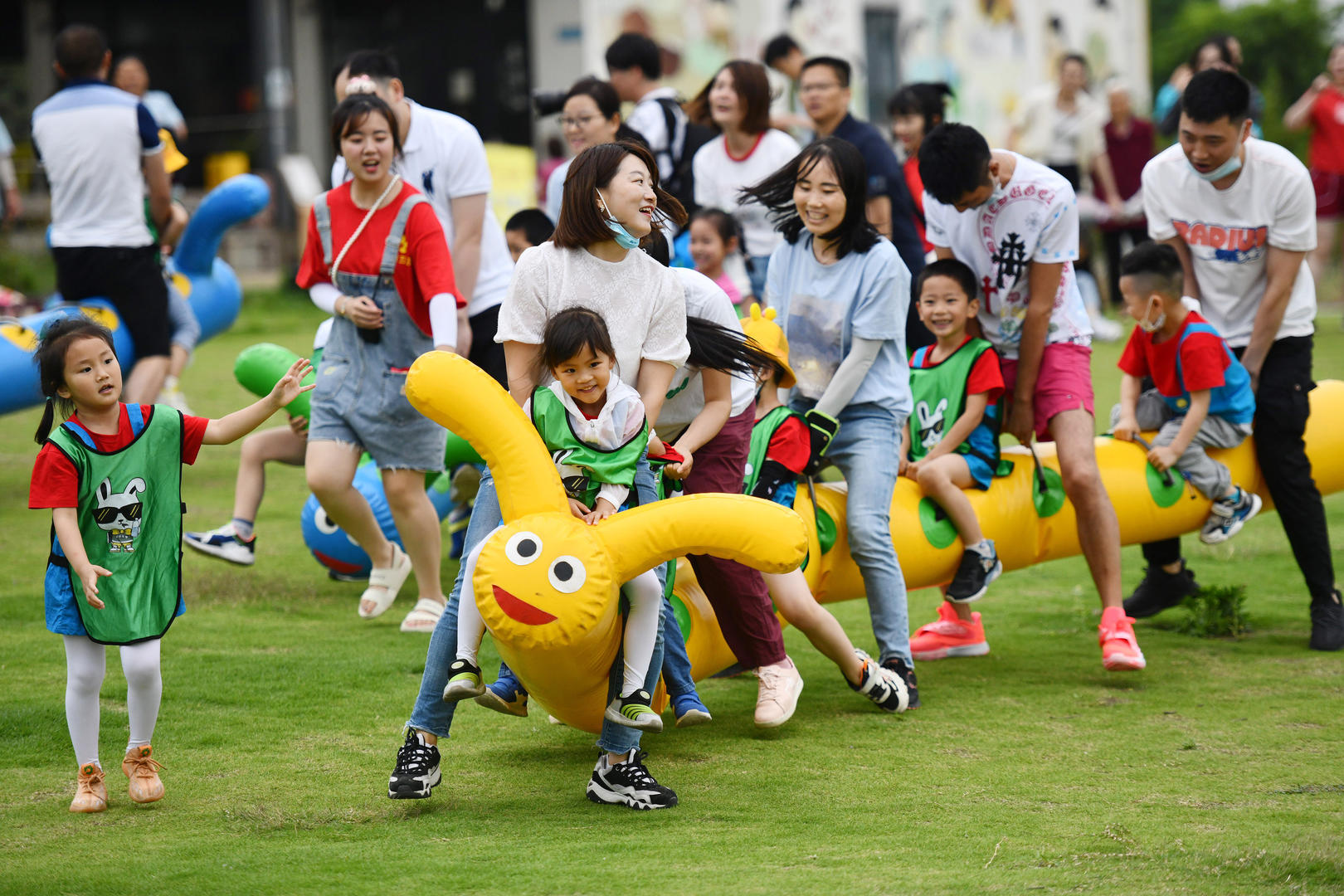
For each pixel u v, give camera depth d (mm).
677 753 12969
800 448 14242
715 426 12438
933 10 70375
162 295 23469
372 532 17016
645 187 11281
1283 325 16891
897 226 21141
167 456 11453
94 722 11328
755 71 21016
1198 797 11625
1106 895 9234
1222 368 16312
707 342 12195
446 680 11539
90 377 11109
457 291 15883
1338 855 9875
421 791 11414
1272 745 13117
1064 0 79125
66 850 10312
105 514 11219
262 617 17516
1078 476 15352
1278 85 89500
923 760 12727
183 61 68750
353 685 14711
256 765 12359
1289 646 16875
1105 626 15273
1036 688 15250
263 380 18594
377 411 15969
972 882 9484
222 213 27172
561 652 10734
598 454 11203
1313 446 17281
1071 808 11336
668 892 9367
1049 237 15164
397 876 9703
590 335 10961
